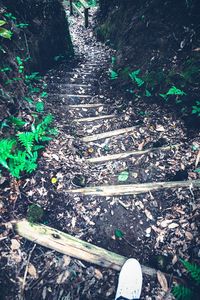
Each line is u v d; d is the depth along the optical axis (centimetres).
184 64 451
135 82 525
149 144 422
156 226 322
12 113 390
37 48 582
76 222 324
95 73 639
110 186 358
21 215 315
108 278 285
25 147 359
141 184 360
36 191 340
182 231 310
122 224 326
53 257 291
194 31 450
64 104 520
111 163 398
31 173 352
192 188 346
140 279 279
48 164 371
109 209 338
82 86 583
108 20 820
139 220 329
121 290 272
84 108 515
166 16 500
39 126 383
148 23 533
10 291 265
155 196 349
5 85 400
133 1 648
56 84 580
